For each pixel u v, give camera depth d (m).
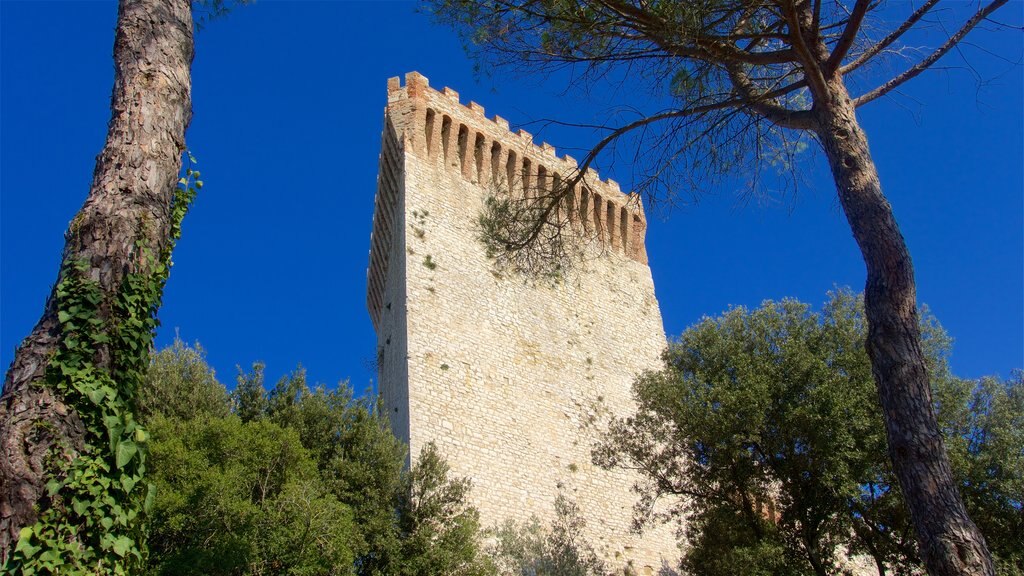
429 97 31.53
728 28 12.15
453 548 20.31
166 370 22.47
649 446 22.27
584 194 34.28
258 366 23.66
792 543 19.03
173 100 8.52
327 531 17.14
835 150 10.91
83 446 6.65
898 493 18.78
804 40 11.61
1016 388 21.52
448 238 28.98
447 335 26.64
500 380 27.08
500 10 13.22
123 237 7.49
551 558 23.45
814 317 21.75
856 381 19.86
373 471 21.33
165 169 8.13
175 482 16.86
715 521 20.61
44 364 6.80
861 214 10.25
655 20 11.92
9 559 6.02
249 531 16.33
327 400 23.19
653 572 26.53
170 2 9.16
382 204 32.38
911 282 9.72
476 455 24.77
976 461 19.91
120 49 8.64
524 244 15.34
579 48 13.05
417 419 24.03
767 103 12.55
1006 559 19.19
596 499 26.92
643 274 35.84
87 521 6.43
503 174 32.16
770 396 19.56
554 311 30.73
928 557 8.39
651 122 13.03
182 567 15.23
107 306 7.17
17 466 6.33
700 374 21.45
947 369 21.20
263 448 18.28
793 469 19.16
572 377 29.50
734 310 22.77
